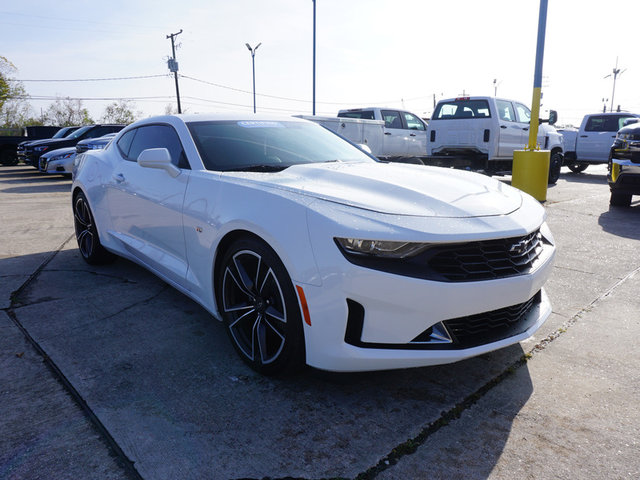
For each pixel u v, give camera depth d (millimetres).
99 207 3971
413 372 2457
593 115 12812
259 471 1726
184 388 2270
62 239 5402
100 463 1752
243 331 2537
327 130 3830
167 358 2566
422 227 2016
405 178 2615
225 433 1938
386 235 1947
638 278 3939
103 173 3924
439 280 1960
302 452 1829
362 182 2459
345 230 1968
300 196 2217
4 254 4715
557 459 1805
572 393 2260
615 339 2826
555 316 3164
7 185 11188
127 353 2615
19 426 1962
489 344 2154
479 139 9906
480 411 2111
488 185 2750
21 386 2264
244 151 3035
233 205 2418
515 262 2207
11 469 1715
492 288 2061
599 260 4469
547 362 2561
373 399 2203
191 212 2729
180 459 1781
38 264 4352
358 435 1936
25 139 18547
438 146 10656
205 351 2654
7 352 2605
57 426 1963
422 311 1972
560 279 3928
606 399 2209
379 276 1923
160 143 3365
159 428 1961
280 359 2246
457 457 1811
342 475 1710
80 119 59500
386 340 2006
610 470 1746
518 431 1973
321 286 1995
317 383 2336
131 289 3658
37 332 2867
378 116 12305
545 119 10930
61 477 1680
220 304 2619
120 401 2150
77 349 2656
